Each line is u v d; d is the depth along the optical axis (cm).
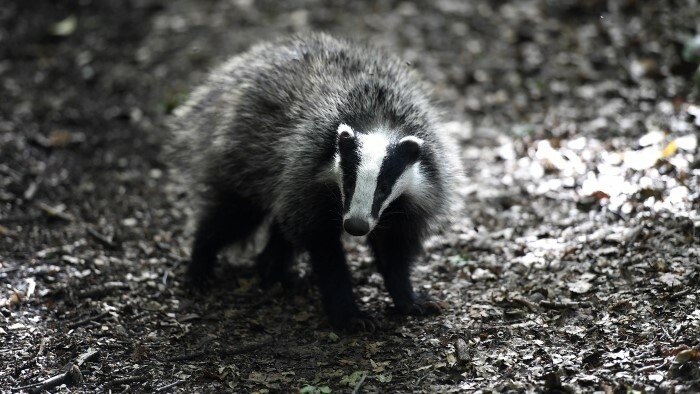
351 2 2070
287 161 1060
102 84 1797
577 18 1920
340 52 1166
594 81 1702
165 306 1129
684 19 1805
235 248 1266
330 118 1044
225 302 1149
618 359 910
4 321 1068
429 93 1198
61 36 1958
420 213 1060
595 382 872
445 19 1983
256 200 1148
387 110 1053
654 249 1124
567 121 1584
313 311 1114
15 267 1198
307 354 1001
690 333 933
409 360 968
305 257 1273
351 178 958
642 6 1884
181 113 1287
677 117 1504
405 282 1088
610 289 1057
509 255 1197
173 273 1218
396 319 1070
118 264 1228
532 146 1514
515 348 962
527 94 1708
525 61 1808
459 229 1289
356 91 1068
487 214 1324
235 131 1139
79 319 1083
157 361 995
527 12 1967
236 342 1038
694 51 1602
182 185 1451
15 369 970
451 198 1107
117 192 1450
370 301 1130
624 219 1228
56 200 1413
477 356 954
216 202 1181
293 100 1105
